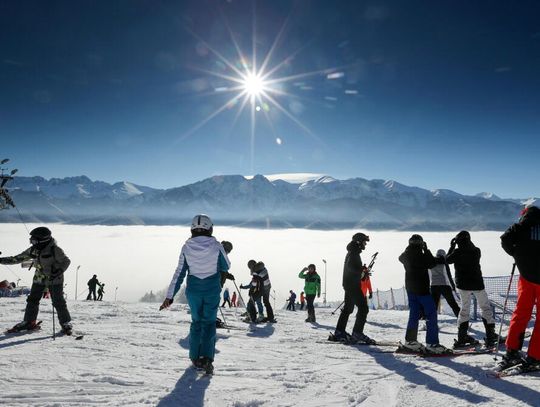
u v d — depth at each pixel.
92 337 6.56
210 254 4.72
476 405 3.59
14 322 7.99
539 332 4.42
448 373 4.62
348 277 7.12
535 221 4.48
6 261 6.52
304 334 8.27
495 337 6.21
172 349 5.90
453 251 6.56
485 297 6.34
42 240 6.67
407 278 5.94
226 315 12.03
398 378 4.52
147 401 3.67
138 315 10.00
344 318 7.20
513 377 4.31
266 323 10.64
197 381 4.32
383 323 10.96
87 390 3.91
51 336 6.50
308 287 11.62
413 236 5.96
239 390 4.07
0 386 3.94
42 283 6.75
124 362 5.00
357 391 4.05
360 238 7.22
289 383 4.29
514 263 4.98
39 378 4.22
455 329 9.28
